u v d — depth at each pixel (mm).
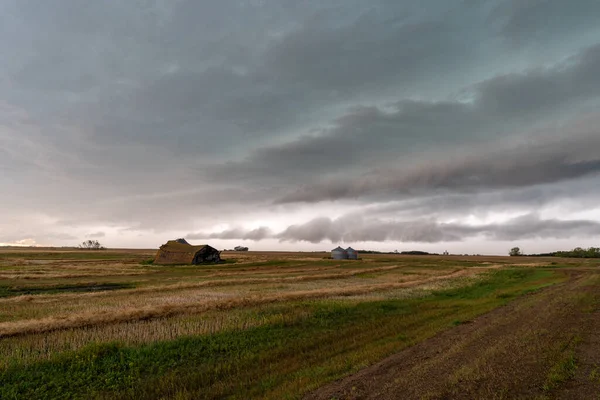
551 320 14695
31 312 21906
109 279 46469
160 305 22312
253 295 27281
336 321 17938
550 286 31516
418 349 11898
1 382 10367
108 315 18938
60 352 12602
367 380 9094
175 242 88375
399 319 18125
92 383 10453
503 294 27156
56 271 54000
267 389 9414
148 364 11828
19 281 42062
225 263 85500
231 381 10289
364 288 32719
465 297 27828
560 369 8719
